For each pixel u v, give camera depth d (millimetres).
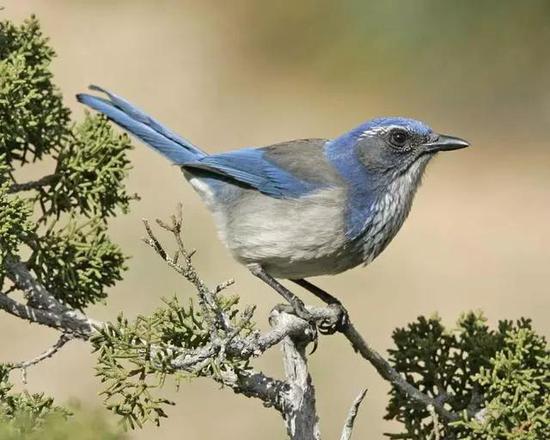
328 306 9898
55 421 5969
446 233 20625
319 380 14727
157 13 28047
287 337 7855
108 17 27531
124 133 8156
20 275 7520
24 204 7258
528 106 24469
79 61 25609
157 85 25141
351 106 24828
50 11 27469
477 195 22094
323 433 14211
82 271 7914
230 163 10672
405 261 19391
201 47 26547
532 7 24016
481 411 8039
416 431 8125
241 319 6652
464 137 24203
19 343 15281
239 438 14062
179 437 14094
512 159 23406
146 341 6531
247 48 26734
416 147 10797
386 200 10625
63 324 7512
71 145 8102
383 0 25172
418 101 24922
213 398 14492
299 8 26828
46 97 8109
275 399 7477
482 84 24688
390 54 25438
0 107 7730
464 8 24203
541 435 7852
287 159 10594
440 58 24938
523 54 24422
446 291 18484
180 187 19891
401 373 8398
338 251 10453
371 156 10664
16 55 8055
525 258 19781
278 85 25609
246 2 27859
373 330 16922
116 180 8125
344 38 26047
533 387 7820
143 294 16203
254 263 10641
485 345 8266
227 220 10781
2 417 6277
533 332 8203
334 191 10398
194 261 17266
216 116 24266
